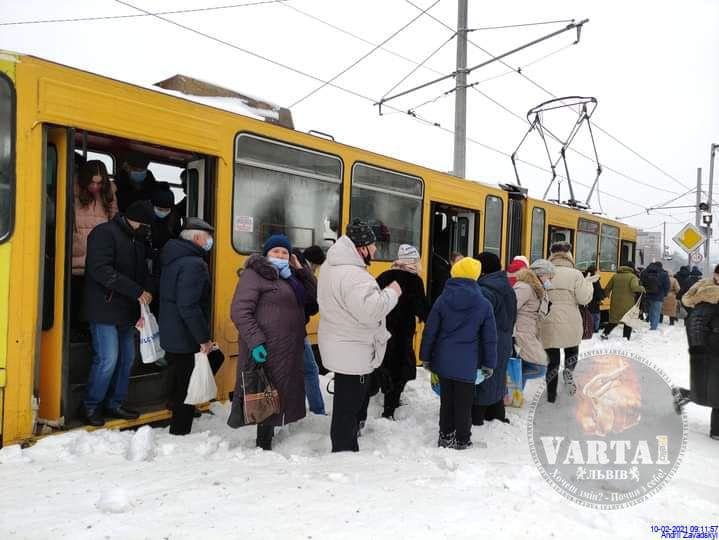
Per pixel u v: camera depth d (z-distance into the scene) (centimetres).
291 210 527
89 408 391
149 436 360
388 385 497
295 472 339
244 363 365
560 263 609
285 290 378
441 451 417
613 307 1145
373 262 629
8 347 344
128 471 324
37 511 266
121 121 394
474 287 425
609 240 1440
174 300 386
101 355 385
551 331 579
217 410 468
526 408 566
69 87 366
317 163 555
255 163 491
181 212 528
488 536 263
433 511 288
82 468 325
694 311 498
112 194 431
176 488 302
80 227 416
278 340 371
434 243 831
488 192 866
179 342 389
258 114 533
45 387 373
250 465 351
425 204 714
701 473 394
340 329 378
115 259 385
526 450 435
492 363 424
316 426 471
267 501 291
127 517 264
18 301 346
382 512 284
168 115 423
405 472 355
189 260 383
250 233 488
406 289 498
